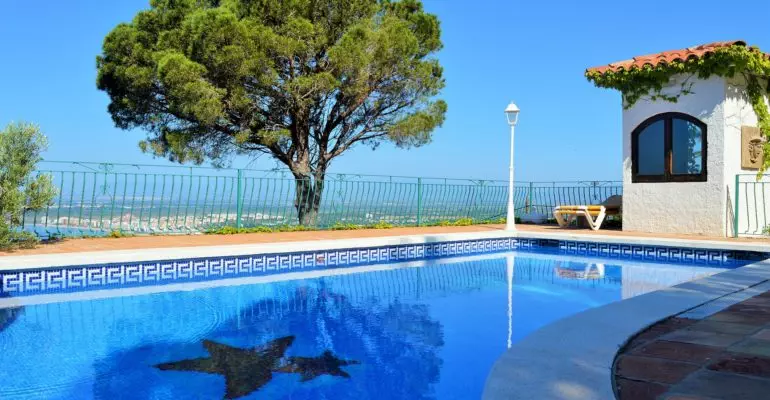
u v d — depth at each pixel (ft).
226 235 35.65
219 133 44.80
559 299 20.66
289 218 42.88
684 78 35.96
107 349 13.69
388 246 31.99
